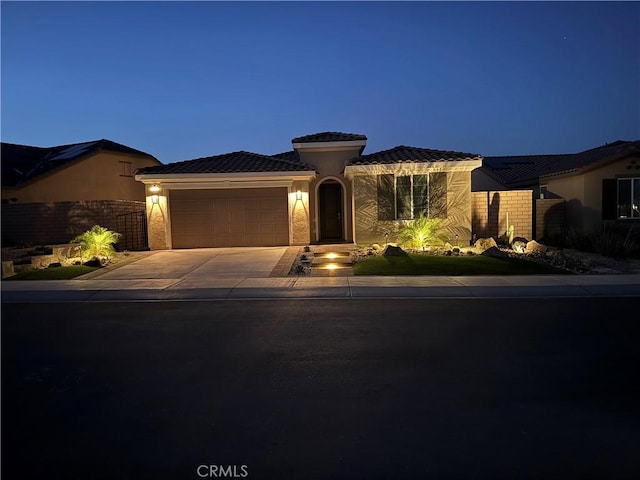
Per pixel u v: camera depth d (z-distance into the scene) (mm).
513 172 29500
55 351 7020
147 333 8055
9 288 12641
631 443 4145
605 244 17375
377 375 5863
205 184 20312
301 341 7422
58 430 4492
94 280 13797
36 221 20109
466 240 19578
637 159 20531
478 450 4039
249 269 15125
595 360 6340
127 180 29672
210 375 5941
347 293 11438
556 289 11672
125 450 4109
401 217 19656
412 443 4168
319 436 4316
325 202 22984
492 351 6766
